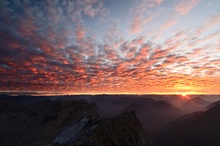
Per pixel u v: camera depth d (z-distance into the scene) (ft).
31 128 548.72
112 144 231.09
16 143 442.09
